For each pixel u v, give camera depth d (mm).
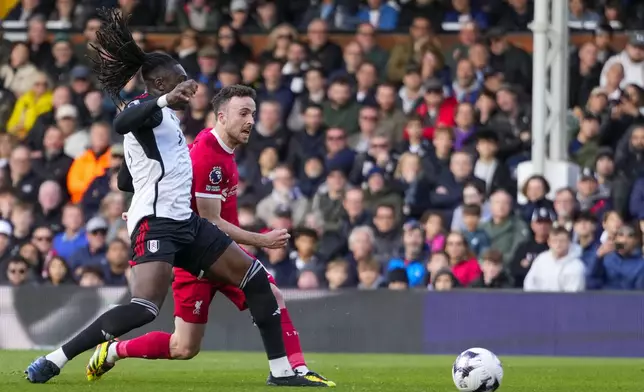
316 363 34938
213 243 21781
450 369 31766
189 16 55375
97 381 23891
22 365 30172
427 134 49250
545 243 42844
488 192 47031
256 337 40656
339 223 46188
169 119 21188
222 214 23766
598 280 41906
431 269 42062
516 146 48656
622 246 41906
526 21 53688
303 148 49656
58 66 54562
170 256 21047
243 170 48781
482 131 47688
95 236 45969
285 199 47188
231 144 23297
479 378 21156
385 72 52031
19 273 45469
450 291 39719
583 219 42844
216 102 23281
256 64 51875
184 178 21312
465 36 52031
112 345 23953
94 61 21797
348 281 42906
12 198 49688
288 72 51719
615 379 28250
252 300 22297
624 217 46156
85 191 50000
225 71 51312
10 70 54594
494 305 39531
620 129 49125
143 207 21016
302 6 55188
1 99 53969
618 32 51844
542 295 39375
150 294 20953
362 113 49781
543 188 43906
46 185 49500
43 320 40875
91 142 50969
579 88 51156
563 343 39156
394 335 39906
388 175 47844
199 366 32094
